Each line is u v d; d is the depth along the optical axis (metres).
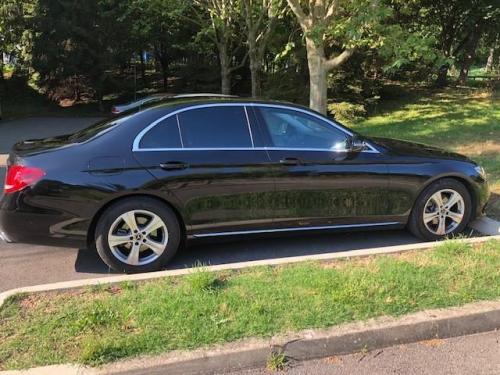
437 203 5.60
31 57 27.30
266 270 4.39
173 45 27.05
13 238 4.68
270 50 22.67
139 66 32.56
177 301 3.79
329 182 5.20
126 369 3.09
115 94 31.88
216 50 28.20
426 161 5.53
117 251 4.75
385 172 5.36
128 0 23.94
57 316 3.63
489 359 3.40
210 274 4.20
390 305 3.76
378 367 3.30
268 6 18.58
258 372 3.23
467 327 3.70
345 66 18.78
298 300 3.82
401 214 5.52
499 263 4.50
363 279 4.10
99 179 4.61
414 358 3.40
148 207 4.73
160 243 4.83
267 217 5.10
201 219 4.92
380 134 13.93
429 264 4.46
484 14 23.56
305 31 11.70
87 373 3.05
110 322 3.52
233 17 21.17
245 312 3.64
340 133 5.34
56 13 26.64
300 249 5.47
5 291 4.28
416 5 20.91
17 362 3.13
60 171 4.58
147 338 3.33
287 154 5.10
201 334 3.39
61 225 4.61
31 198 4.56
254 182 4.98
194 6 23.81
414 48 10.17
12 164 4.71
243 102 5.14
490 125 14.50
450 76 30.55
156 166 4.73
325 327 3.50
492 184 7.72
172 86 32.66
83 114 28.00
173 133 4.89
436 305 3.79
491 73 32.59
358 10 10.45
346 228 5.41
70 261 5.21
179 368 3.17
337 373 3.24
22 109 28.66
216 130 5.00
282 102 5.30
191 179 4.80
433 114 18.02
